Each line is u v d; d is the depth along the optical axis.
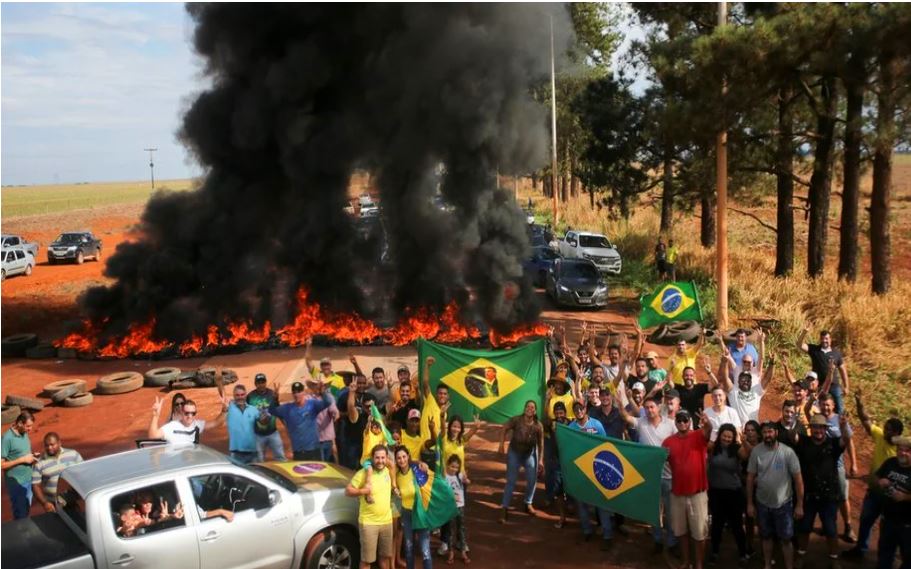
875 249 21.95
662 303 17.61
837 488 8.01
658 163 34.28
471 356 10.97
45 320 24.66
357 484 7.41
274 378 16.86
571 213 50.28
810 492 8.02
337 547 7.77
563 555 8.59
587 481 8.62
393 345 20.34
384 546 7.60
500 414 10.97
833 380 11.55
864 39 17.44
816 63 18.14
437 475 7.93
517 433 9.30
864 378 15.50
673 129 20.09
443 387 9.06
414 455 8.41
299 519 7.50
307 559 7.57
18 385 16.83
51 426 13.81
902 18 16.97
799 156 25.02
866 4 17.86
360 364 17.91
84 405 15.04
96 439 12.98
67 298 28.61
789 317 19.41
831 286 21.88
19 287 31.28
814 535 9.05
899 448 7.45
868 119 19.58
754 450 7.86
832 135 23.09
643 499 8.17
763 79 18.72
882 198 21.73
